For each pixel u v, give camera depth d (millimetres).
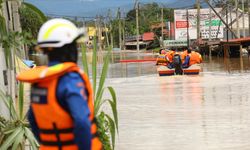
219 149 9289
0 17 6348
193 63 28734
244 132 10805
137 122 12578
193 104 15656
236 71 30594
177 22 86625
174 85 22594
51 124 3746
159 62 30031
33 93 3834
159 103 16250
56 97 3672
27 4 6496
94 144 3926
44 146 3828
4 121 6531
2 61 8633
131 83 24672
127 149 9469
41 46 3830
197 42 62969
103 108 15430
